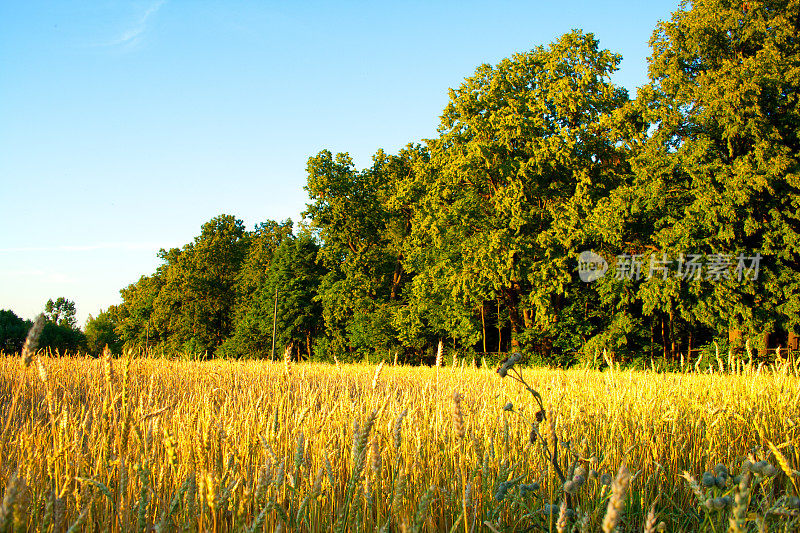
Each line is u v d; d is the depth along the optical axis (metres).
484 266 28.39
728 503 2.07
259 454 3.52
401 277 43.06
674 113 25.44
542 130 29.88
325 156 41.88
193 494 2.38
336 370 14.84
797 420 4.66
